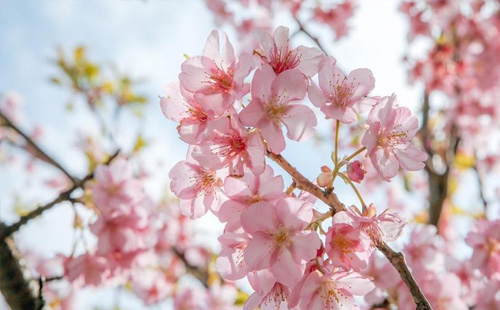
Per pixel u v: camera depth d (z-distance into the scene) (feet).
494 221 2.18
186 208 1.47
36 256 3.01
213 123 1.39
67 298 3.00
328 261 1.41
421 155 1.46
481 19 3.79
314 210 1.41
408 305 1.98
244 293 2.70
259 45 1.48
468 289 2.28
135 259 2.14
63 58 3.17
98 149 3.41
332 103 1.45
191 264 3.29
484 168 3.87
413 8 3.79
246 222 1.38
